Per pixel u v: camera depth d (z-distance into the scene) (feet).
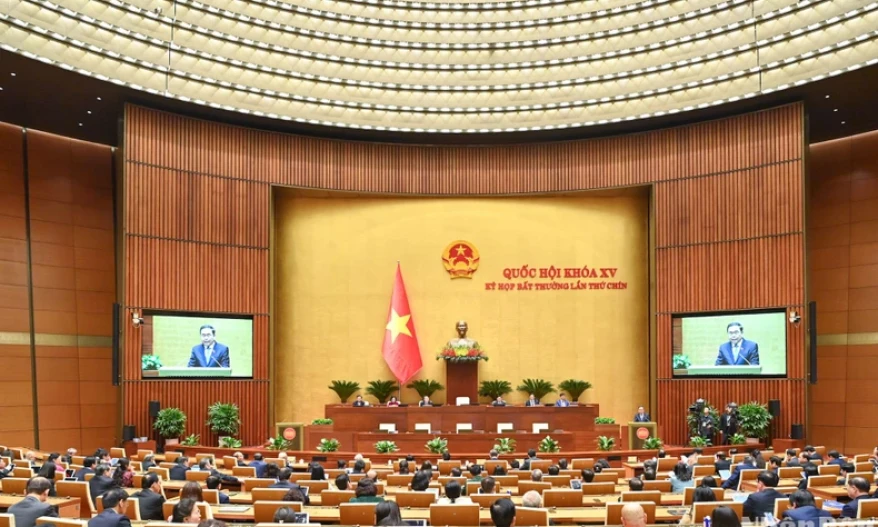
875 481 34.06
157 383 66.28
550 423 64.95
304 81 74.49
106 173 75.77
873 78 61.26
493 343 78.18
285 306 78.02
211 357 69.67
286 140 76.23
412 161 79.46
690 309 70.90
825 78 61.26
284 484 31.91
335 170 77.66
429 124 77.10
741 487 36.42
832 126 72.23
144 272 66.64
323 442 60.80
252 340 72.38
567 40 73.92
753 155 68.80
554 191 78.23
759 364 66.33
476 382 73.67
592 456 56.85
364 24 74.79
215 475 36.42
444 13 75.51
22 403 66.23
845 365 71.46
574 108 75.46
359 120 75.92
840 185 74.43
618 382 76.84
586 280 78.43
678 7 70.49
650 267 77.36
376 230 79.71
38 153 71.51
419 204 80.02
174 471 37.88
